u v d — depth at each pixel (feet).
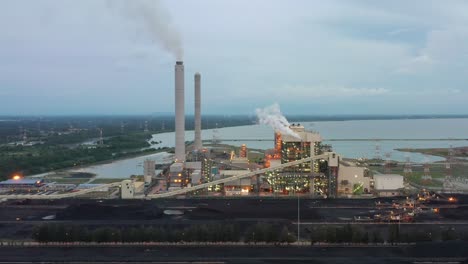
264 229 466.29
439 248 428.15
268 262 404.98
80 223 531.09
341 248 446.60
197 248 447.42
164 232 465.06
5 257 415.85
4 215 584.40
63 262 402.11
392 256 421.18
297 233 496.23
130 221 541.34
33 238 471.21
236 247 450.71
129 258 414.62
